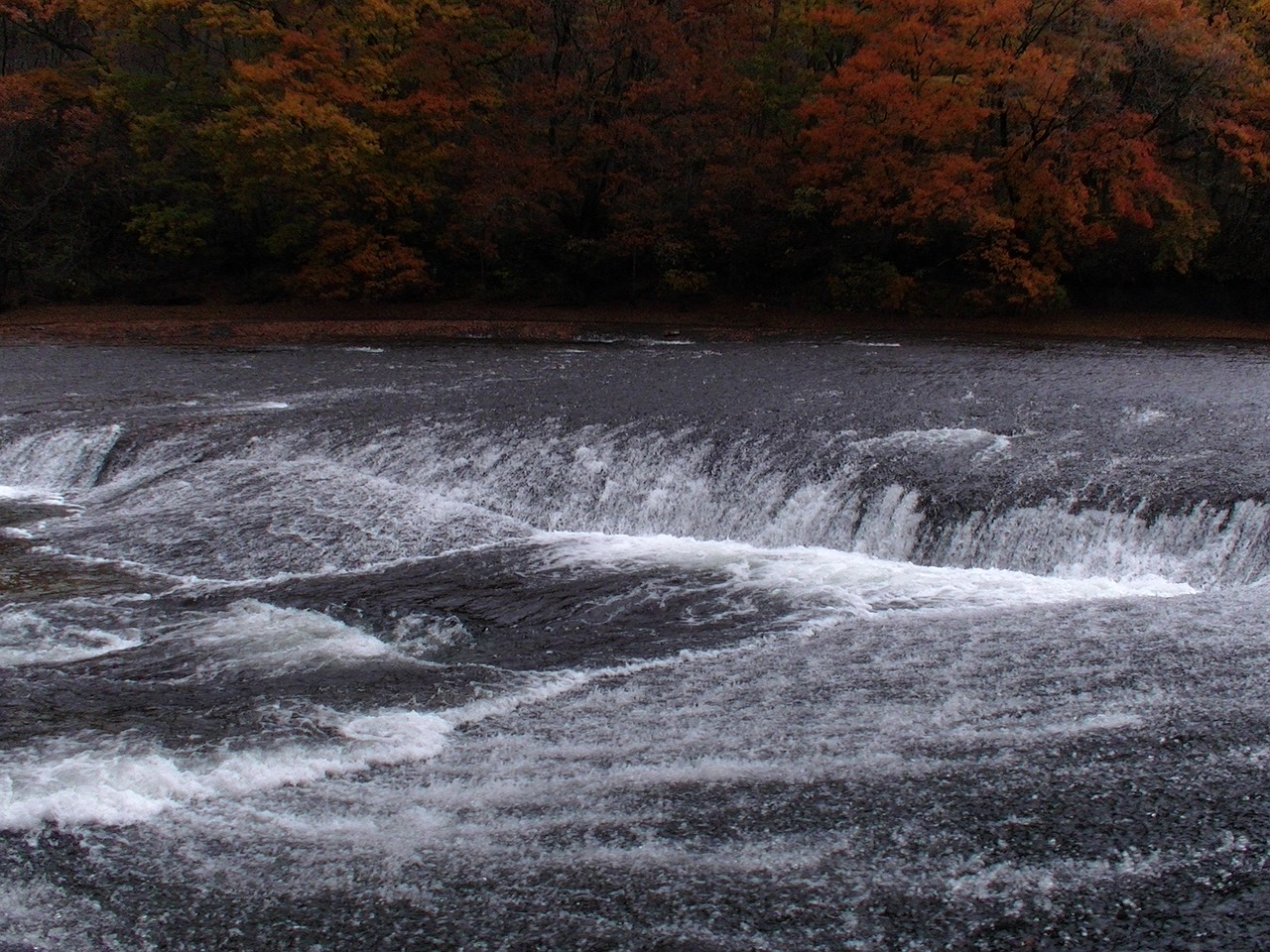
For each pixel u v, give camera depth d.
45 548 12.62
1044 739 6.52
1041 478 12.51
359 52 35.75
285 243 35.56
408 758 7.13
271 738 7.39
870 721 7.06
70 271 35.75
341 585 11.24
